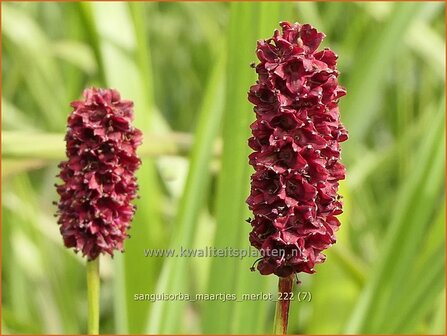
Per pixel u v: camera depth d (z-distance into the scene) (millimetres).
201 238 240
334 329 216
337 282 217
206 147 185
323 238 121
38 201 287
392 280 193
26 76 284
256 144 120
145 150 186
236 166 179
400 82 281
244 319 185
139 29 205
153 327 182
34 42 274
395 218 196
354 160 274
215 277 184
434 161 192
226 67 178
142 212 205
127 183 140
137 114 205
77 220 141
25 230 262
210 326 186
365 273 205
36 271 262
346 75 287
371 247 282
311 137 117
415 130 264
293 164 117
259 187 120
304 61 116
